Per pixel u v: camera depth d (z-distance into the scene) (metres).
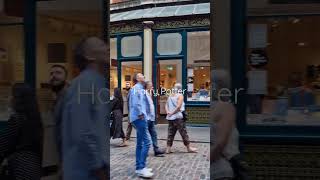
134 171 8.34
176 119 10.35
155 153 9.99
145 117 7.88
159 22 17.19
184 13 16.72
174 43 17.03
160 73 17.33
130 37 18.03
